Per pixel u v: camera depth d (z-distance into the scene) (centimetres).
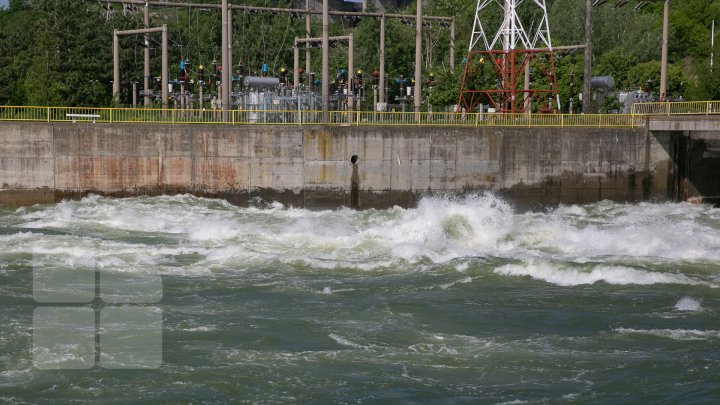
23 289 4344
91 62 11525
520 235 5956
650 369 3297
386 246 5628
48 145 7644
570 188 8588
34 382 3095
